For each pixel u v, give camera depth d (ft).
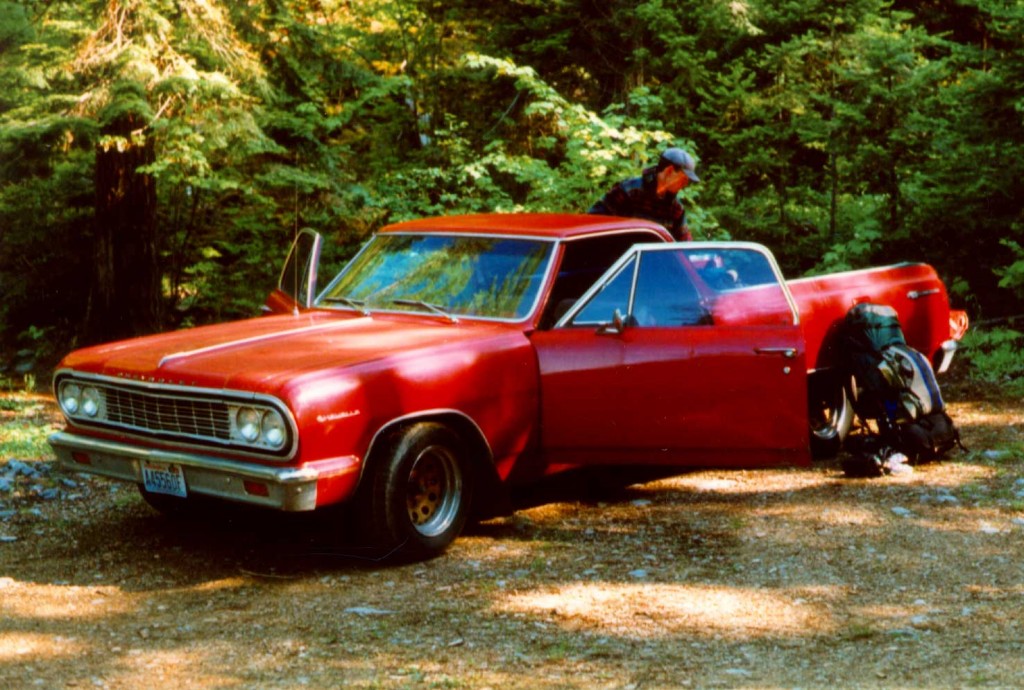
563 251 21.29
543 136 41.78
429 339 19.13
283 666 14.33
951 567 17.87
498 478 19.71
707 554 18.74
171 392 17.95
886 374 23.59
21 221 42.06
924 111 37.27
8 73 35.09
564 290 21.13
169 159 36.83
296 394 16.76
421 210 39.47
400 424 18.22
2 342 43.60
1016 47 35.01
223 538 20.12
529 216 23.38
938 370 27.86
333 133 48.19
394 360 18.03
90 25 37.22
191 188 43.52
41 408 34.01
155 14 35.63
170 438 18.26
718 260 21.33
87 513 21.89
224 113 36.81
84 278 43.09
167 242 45.19
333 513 21.35
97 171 40.19
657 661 14.33
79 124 35.22
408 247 22.81
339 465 17.20
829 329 24.40
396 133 47.96
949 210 36.52
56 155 38.37
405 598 16.83
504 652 14.71
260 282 45.55
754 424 20.72
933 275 27.48
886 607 16.22
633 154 37.35
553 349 20.13
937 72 36.29
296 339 19.40
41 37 36.88
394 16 49.01
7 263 42.65
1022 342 35.40
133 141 36.91
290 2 45.47
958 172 36.01
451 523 18.90
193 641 15.24
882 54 36.60
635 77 40.96
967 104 35.83
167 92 35.32
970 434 26.91
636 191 25.29
